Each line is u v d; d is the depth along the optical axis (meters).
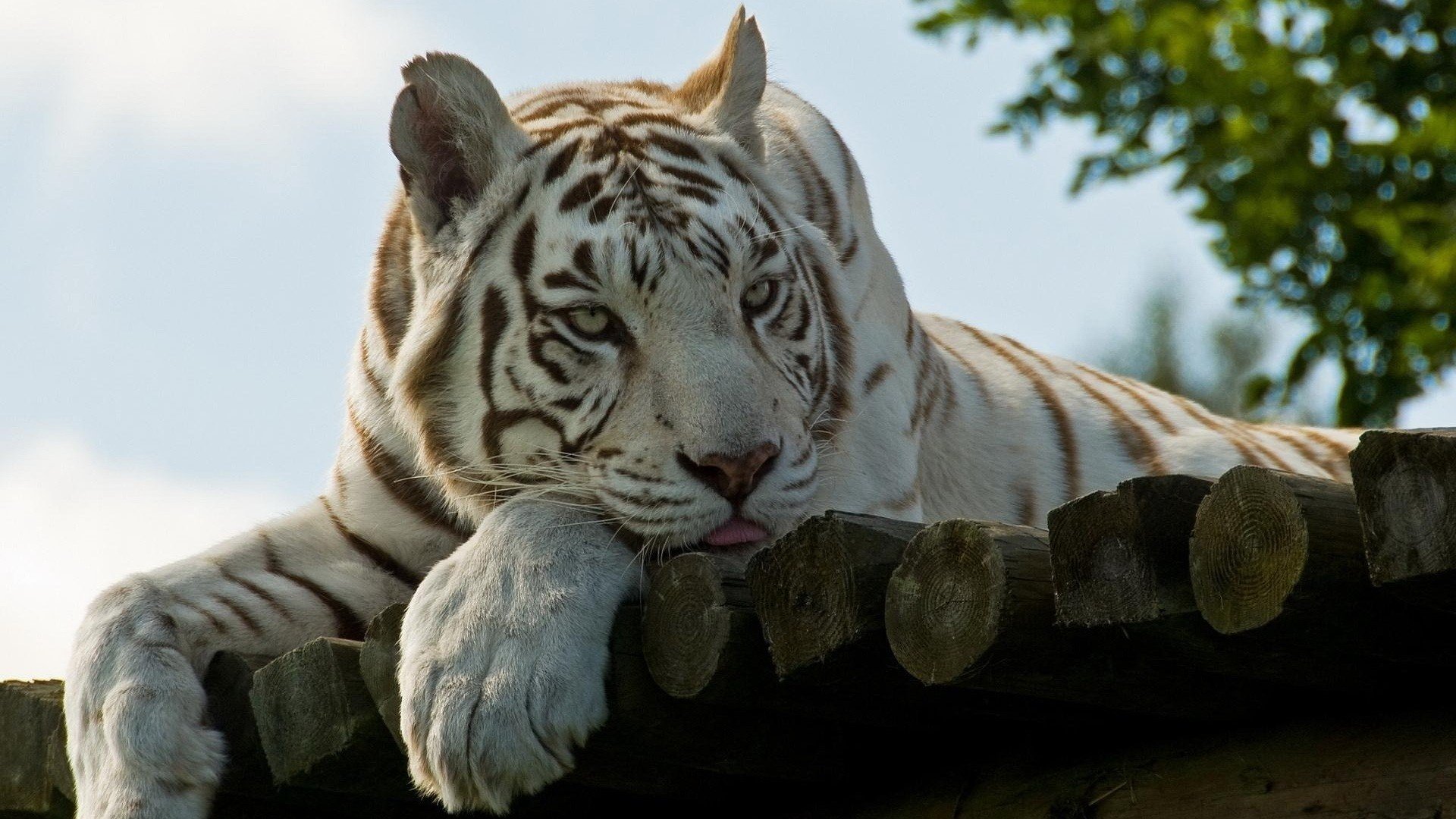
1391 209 13.38
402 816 6.76
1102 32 14.29
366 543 7.85
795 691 5.42
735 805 6.36
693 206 7.08
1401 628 4.46
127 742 6.39
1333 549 4.30
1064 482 10.27
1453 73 13.35
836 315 7.94
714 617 5.31
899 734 5.84
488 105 7.40
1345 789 4.64
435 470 7.48
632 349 6.89
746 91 7.92
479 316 7.23
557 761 5.42
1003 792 5.52
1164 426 10.89
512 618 5.63
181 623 7.04
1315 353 13.80
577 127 7.62
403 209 8.04
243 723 6.68
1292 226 13.68
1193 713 5.02
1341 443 11.52
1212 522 4.48
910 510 8.44
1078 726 5.37
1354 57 13.42
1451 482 4.01
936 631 4.91
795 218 7.85
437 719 5.45
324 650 6.06
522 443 7.09
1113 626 4.64
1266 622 4.35
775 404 6.74
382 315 7.86
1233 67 13.49
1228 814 4.88
